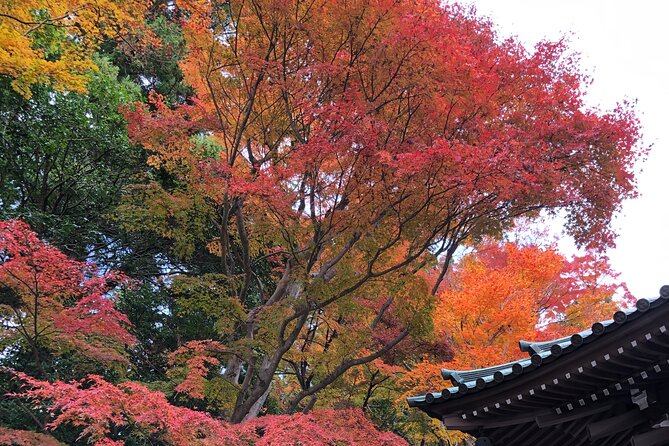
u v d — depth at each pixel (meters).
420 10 8.30
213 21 10.46
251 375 9.95
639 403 4.27
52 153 13.06
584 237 9.38
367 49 8.88
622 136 8.70
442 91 8.62
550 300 16.80
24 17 9.36
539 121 9.10
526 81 9.43
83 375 11.55
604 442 4.71
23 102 12.22
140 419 6.49
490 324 13.30
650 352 3.91
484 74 8.44
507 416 4.80
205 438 7.02
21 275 7.55
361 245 8.95
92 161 13.92
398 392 13.44
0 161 12.45
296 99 8.98
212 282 9.84
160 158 11.14
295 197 9.21
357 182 8.59
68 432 11.12
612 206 8.93
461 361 12.68
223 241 10.34
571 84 9.62
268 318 9.19
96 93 13.08
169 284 14.59
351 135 7.89
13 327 8.56
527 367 4.27
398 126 9.27
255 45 9.48
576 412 4.56
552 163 8.50
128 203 11.56
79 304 8.06
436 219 9.09
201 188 9.81
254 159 10.57
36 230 12.40
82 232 13.75
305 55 9.41
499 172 7.59
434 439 14.64
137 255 15.07
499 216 9.16
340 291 9.41
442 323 13.84
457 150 7.45
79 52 10.70
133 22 11.62
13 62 8.87
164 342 14.55
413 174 7.89
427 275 15.91
